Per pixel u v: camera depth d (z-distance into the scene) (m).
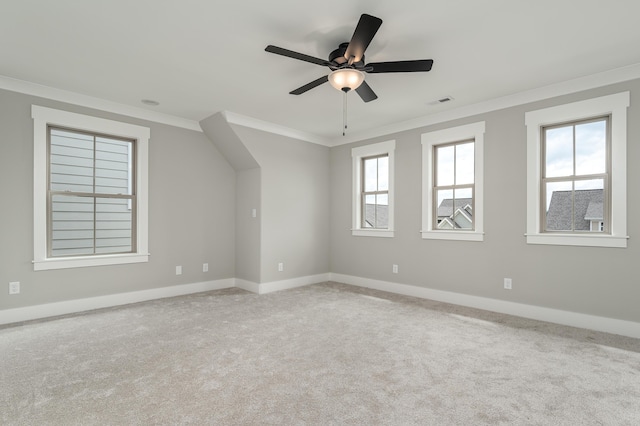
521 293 3.52
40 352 2.52
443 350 2.59
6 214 3.21
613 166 2.99
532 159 3.46
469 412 1.77
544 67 2.92
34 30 2.35
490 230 3.75
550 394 1.95
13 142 3.24
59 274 3.50
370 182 5.14
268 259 4.68
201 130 4.66
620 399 1.89
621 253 2.97
